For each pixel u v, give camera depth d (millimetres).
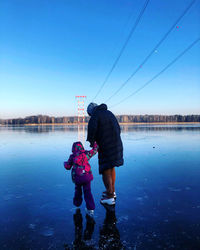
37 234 2053
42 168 5512
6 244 1878
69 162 2691
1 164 6094
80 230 2115
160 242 1855
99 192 3377
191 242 1851
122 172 4777
